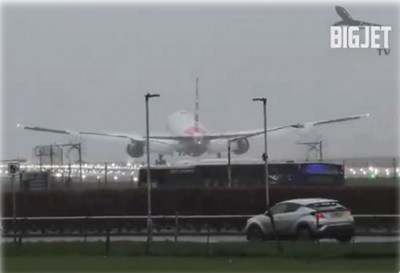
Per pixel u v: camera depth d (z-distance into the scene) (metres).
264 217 117.81
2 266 85.94
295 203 115.00
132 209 176.38
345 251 91.62
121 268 82.88
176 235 115.38
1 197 176.25
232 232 133.50
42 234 133.12
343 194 167.75
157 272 78.75
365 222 125.75
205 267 83.25
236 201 174.25
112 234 132.25
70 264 86.81
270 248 95.25
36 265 86.31
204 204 174.38
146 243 101.06
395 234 123.00
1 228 126.62
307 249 92.56
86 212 176.00
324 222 110.69
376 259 88.94
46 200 176.12
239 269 80.31
